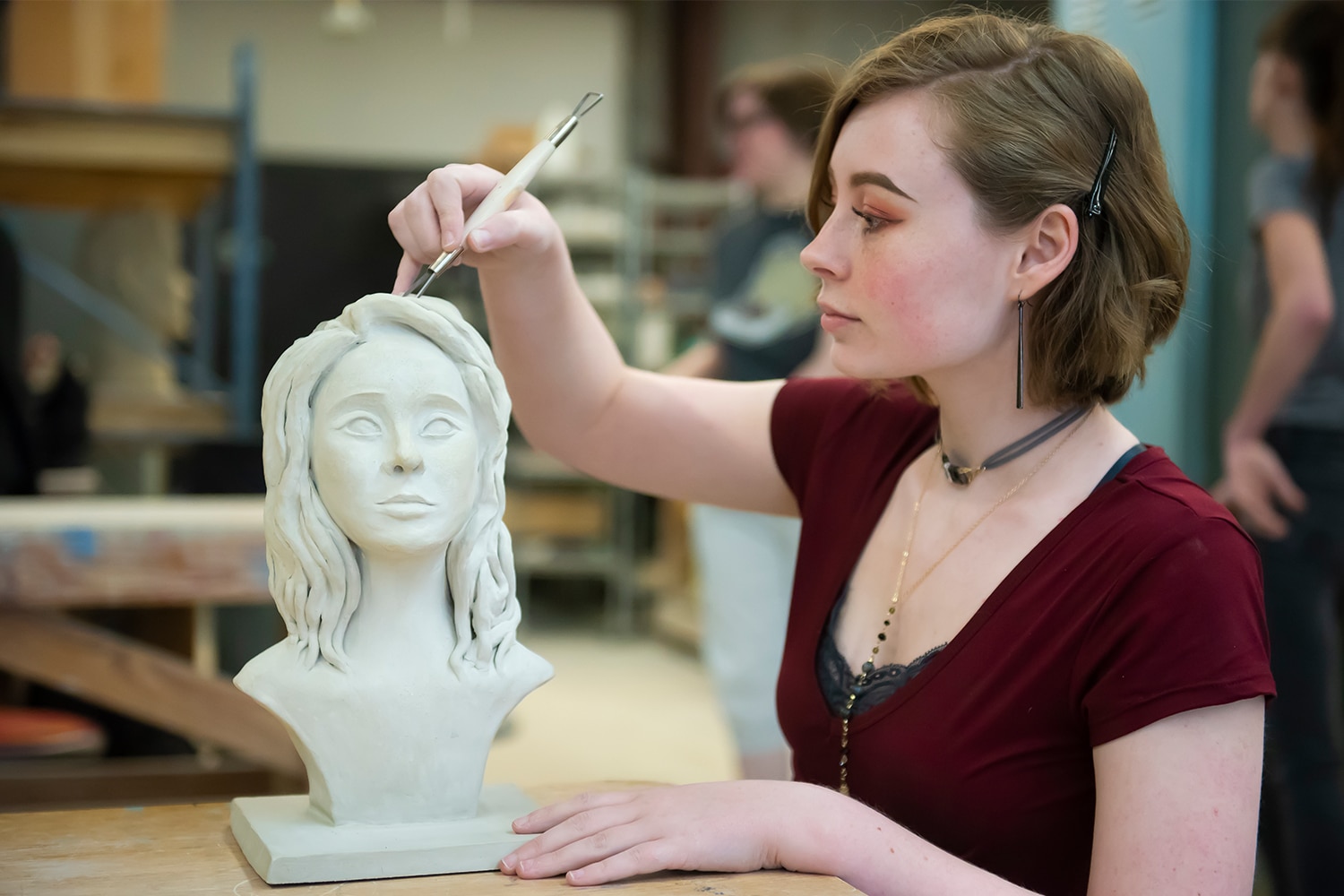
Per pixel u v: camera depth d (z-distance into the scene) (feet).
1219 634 3.02
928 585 3.57
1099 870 3.03
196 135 8.84
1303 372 6.59
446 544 3.25
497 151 17.92
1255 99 6.82
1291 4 6.57
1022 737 3.27
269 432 3.16
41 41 10.36
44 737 7.15
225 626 8.39
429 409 3.12
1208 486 7.22
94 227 12.17
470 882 2.88
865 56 3.59
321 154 21.56
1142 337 3.48
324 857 2.87
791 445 4.24
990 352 3.51
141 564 5.36
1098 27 7.39
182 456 10.48
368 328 3.17
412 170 20.88
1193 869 2.91
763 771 7.57
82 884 2.82
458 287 16.53
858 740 3.51
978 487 3.65
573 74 21.91
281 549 3.14
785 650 3.99
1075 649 3.20
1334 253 6.51
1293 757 6.64
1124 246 3.44
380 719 3.13
